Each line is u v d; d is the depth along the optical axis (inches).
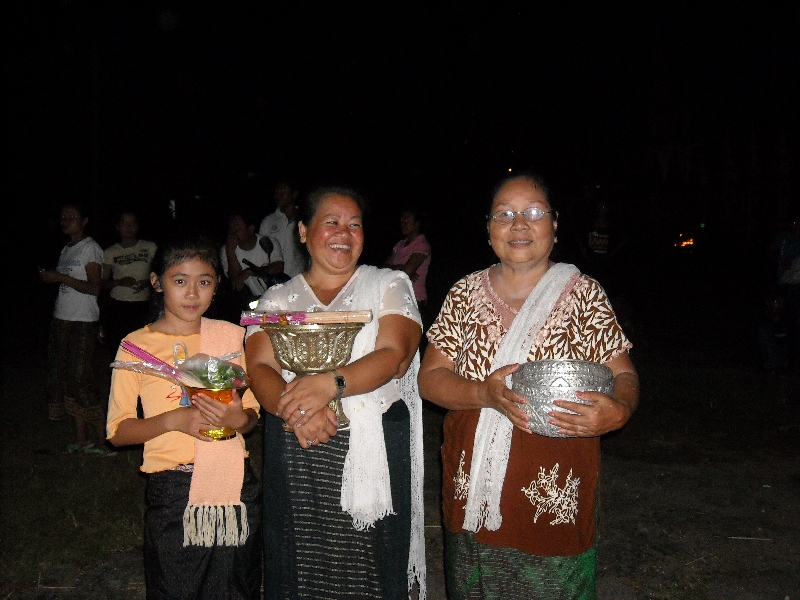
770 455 236.1
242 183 824.9
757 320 357.1
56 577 160.2
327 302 108.3
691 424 267.9
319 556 106.9
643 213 508.4
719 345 419.2
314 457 105.3
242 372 104.4
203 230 111.5
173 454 107.3
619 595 152.7
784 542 175.3
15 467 225.0
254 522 111.4
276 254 256.1
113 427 107.5
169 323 112.5
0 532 179.6
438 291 558.9
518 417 94.1
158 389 108.6
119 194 784.9
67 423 271.4
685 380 331.9
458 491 103.3
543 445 98.8
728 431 260.5
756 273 623.5
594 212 325.4
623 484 212.8
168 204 809.5
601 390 92.7
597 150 636.1
